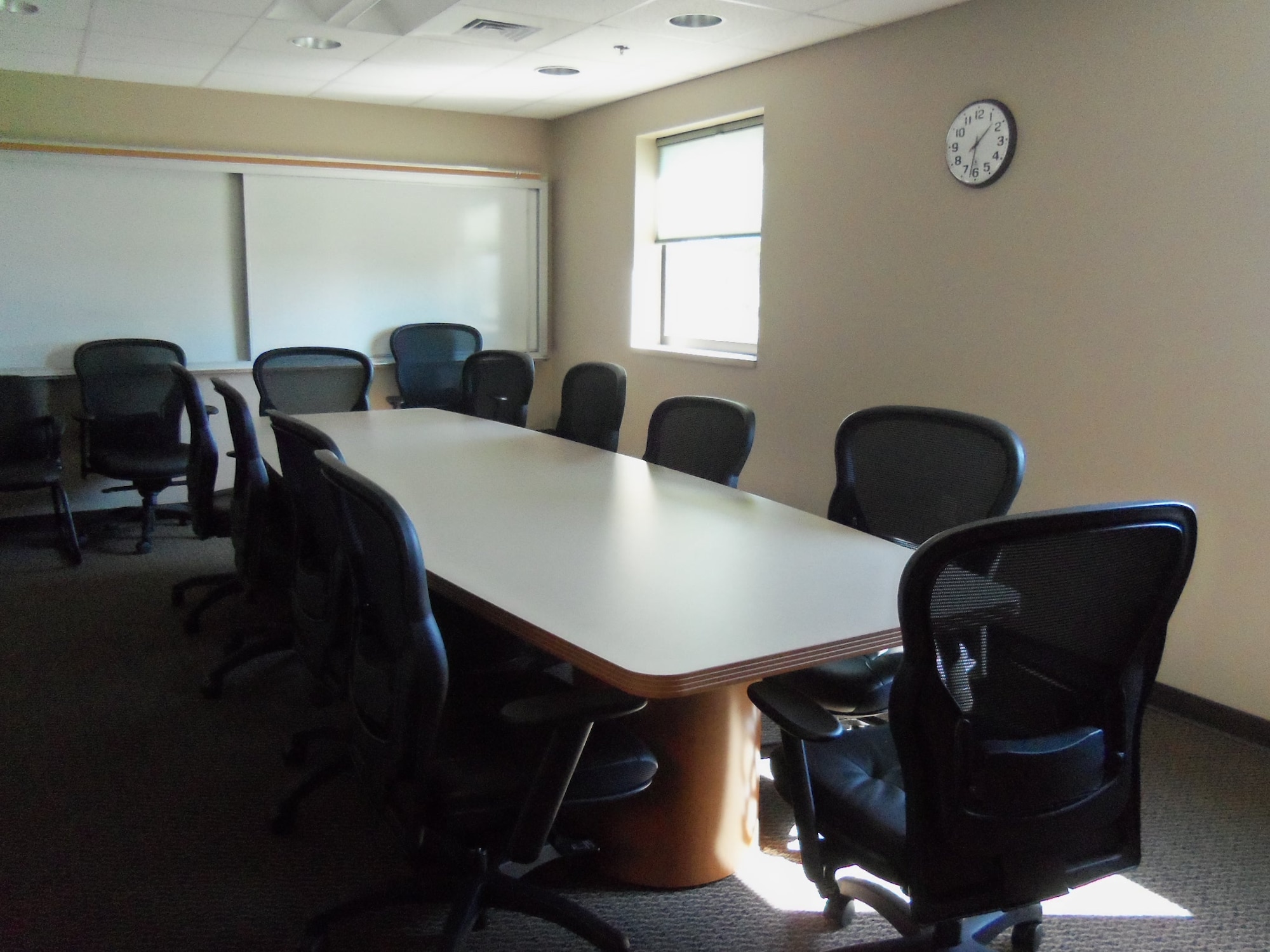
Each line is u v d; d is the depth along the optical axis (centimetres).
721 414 299
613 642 162
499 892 194
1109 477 325
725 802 218
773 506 262
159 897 211
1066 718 156
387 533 156
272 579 300
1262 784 266
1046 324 341
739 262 520
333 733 264
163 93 516
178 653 345
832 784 167
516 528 236
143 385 498
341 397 448
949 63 366
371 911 197
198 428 325
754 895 216
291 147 554
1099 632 151
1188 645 306
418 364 582
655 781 213
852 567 208
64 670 329
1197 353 295
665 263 573
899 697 140
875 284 410
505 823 167
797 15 377
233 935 199
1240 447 286
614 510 255
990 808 145
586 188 605
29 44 425
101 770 265
